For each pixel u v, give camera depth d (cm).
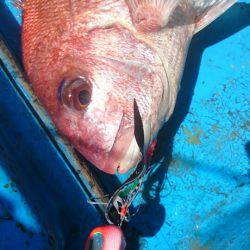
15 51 33
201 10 27
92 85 26
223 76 32
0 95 32
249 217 31
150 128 26
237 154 31
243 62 32
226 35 32
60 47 27
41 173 31
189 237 31
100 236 26
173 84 27
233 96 32
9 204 29
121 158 26
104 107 26
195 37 33
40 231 29
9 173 29
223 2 27
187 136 32
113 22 26
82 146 27
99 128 26
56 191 31
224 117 32
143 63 26
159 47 26
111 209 30
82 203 31
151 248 31
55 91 27
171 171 32
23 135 32
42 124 31
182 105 32
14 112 32
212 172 31
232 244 30
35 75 28
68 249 31
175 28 27
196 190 31
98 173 32
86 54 26
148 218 31
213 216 31
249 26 32
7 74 32
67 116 27
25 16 28
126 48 26
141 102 26
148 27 26
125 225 31
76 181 31
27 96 31
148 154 27
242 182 31
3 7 33
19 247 28
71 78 26
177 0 25
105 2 26
